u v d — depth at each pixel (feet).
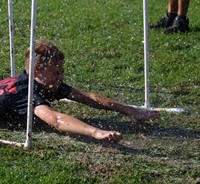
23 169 36.32
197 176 36.29
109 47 64.90
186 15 77.77
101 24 74.79
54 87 43.37
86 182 35.14
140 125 44.21
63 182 34.96
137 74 56.65
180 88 53.01
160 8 83.46
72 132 39.73
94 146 39.91
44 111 40.88
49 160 37.73
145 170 36.58
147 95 47.62
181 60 60.95
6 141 39.75
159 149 40.06
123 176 35.88
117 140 38.63
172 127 44.16
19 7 83.66
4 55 61.36
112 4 85.76
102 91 52.24
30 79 37.91
